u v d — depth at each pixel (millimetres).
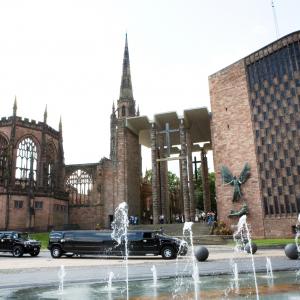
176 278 15820
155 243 26844
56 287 13727
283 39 48500
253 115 50719
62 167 81125
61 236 29594
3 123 74000
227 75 54531
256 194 48250
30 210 66438
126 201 61469
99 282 14844
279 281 14320
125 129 64562
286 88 47469
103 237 28375
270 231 46000
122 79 88812
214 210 94625
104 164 79312
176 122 65938
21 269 20250
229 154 51875
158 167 67125
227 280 14906
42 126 77500
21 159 73812
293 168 45312
